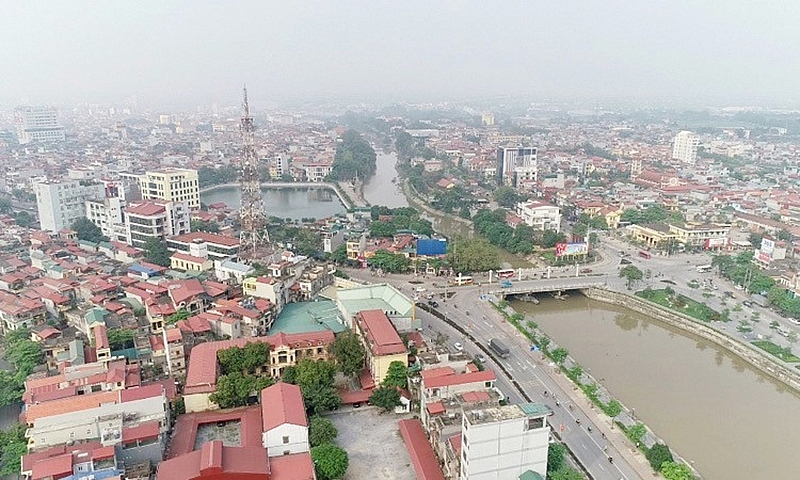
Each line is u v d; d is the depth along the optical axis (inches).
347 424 5098.4
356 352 5713.6
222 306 6929.1
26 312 6692.9
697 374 6446.9
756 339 7037.4
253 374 5777.6
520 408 4057.6
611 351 6988.2
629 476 4456.2
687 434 5177.2
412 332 6589.6
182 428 4874.5
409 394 5423.2
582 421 5221.5
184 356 5915.4
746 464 4771.2
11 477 4279.0
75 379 5152.6
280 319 7057.1
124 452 4215.1
